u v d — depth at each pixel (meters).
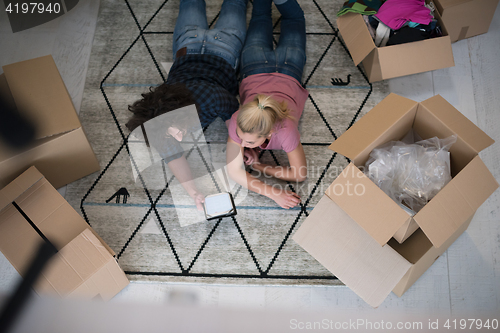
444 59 1.76
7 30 2.19
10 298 0.57
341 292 1.58
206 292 1.59
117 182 1.80
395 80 1.99
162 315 1.54
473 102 1.93
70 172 1.71
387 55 1.75
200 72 1.64
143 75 2.05
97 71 2.07
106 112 1.96
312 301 1.57
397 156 1.37
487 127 1.87
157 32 2.17
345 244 1.32
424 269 1.50
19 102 1.52
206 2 2.23
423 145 1.41
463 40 2.08
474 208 1.21
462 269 1.60
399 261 1.30
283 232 1.69
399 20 1.79
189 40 1.82
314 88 2.00
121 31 2.18
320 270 1.61
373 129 1.32
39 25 2.19
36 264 1.31
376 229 1.21
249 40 1.88
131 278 1.61
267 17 1.94
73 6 2.23
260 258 1.64
